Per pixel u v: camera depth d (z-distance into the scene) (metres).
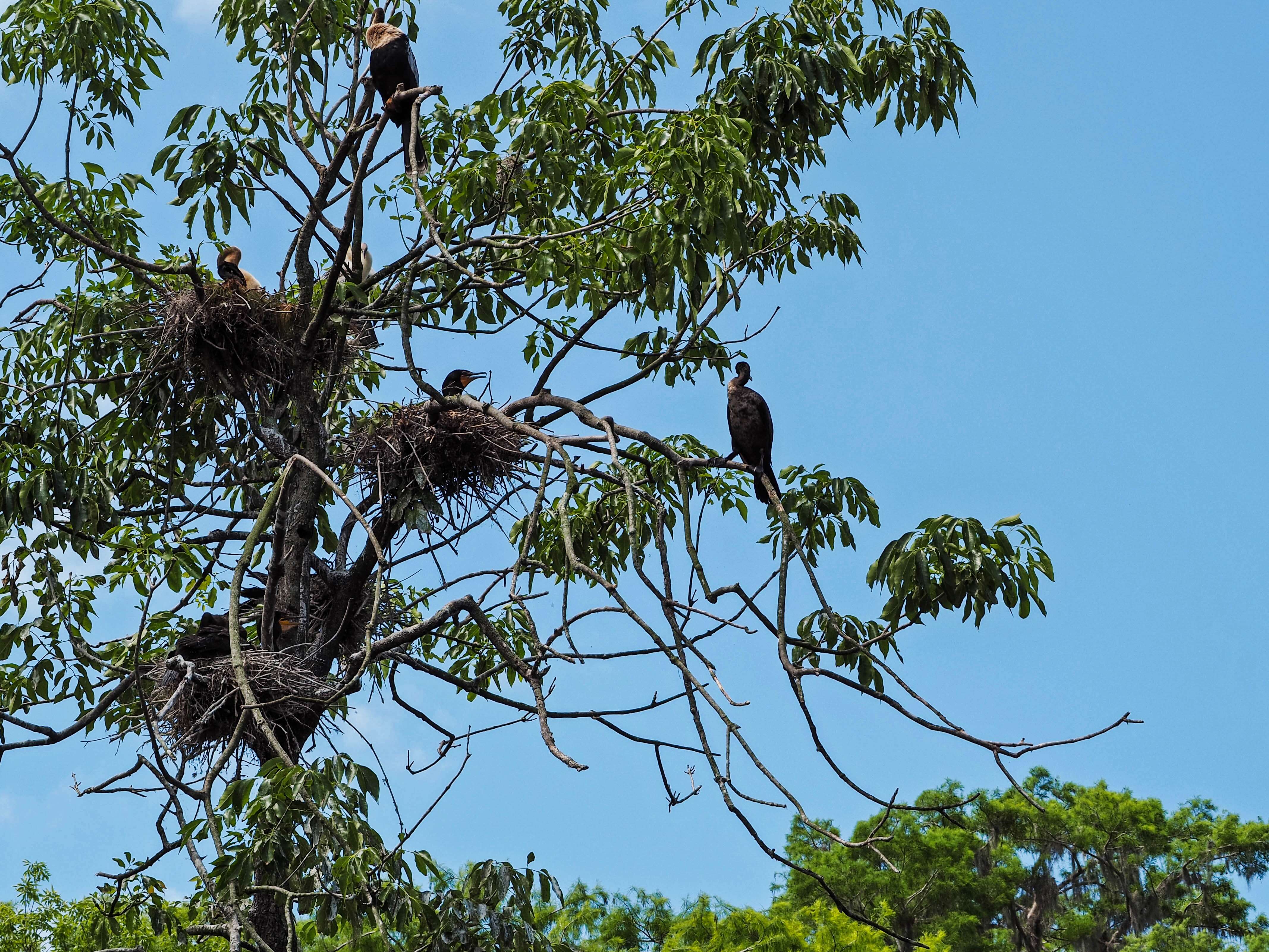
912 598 9.91
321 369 13.25
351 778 8.29
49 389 12.66
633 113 11.95
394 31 12.07
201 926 8.05
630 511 8.77
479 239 10.55
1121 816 39.47
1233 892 39.47
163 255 14.18
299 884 8.01
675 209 10.27
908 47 13.09
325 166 12.55
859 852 35.88
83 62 11.89
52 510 11.45
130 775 9.66
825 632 10.93
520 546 13.50
